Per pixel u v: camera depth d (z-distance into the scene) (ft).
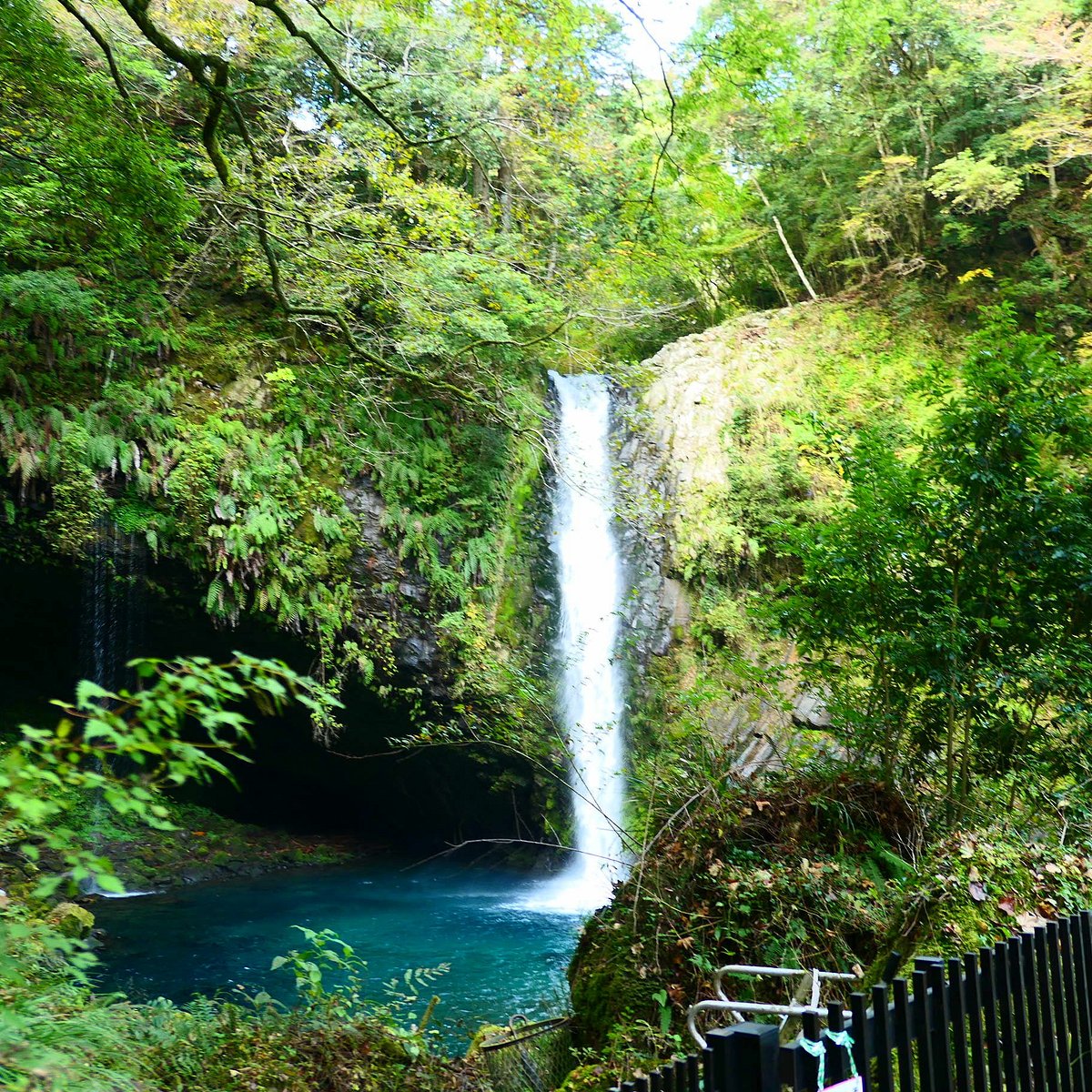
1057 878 16.81
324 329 56.39
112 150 36.37
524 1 32.65
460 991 29.66
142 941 38.14
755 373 63.67
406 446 57.47
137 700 7.41
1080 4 57.82
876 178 66.49
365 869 59.72
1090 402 23.73
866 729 22.90
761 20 30.55
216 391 54.08
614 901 21.62
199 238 53.88
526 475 62.03
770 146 68.23
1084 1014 10.59
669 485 61.72
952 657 21.75
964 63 61.72
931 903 16.40
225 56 56.24
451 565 57.57
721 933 18.85
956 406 23.32
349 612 54.29
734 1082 6.25
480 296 50.29
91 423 49.14
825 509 51.47
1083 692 22.17
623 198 47.03
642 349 78.69
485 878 55.72
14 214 44.83
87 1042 12.42
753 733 24.08
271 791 69.21
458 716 56.70
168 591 53.16
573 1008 21.35
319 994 19.94
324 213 38.73
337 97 59.41
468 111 53.98
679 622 57.82
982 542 22.71
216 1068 16.22
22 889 34.01
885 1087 7.25
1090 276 61.67
